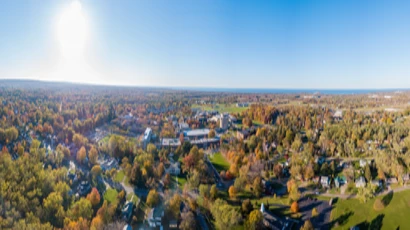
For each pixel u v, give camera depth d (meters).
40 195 79.88
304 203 92.38
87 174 107.38
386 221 77.81
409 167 95.94
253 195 98.00
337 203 91.38
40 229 63.09
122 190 92.50
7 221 64.00
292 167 113.38
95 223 68.06
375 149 119.12
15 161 98.56
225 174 113.94
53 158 114.25
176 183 107.25
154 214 80.25
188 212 79.62
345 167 113.25
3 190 77.06
